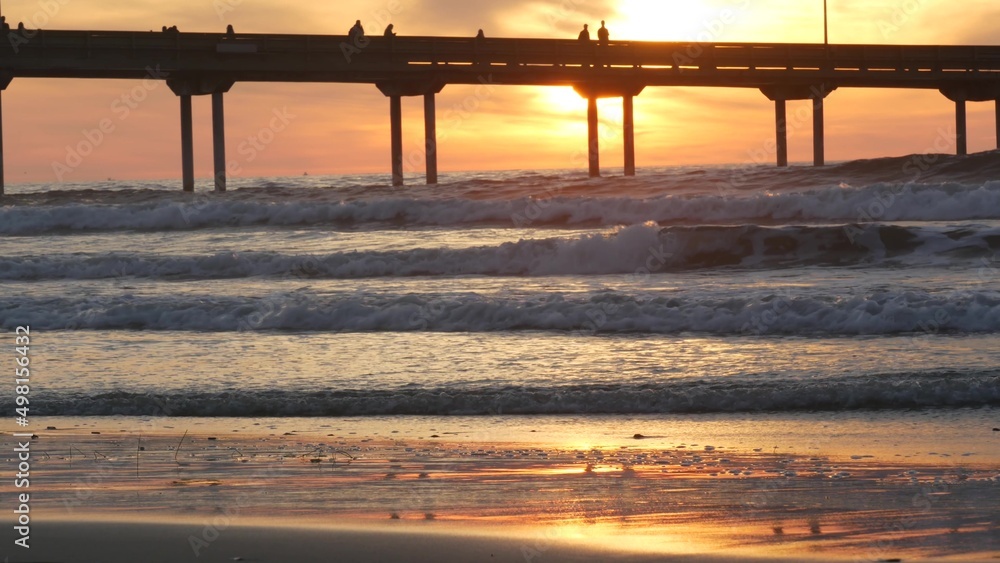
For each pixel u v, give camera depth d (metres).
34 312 34.25
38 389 23.69
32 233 62.72
